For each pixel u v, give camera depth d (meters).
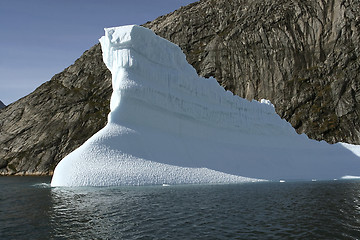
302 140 53.34
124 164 28.17
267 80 102.06
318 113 91.06
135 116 33.50
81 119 99.12
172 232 11.41
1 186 33.50
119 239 10.51
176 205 16.72
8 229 11.73
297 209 16.09
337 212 15.34
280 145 49.34
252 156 42.62
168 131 36.44
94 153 28.06
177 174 30.23
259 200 18.97
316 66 99.69
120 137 30.30
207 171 33.41
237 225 12.57
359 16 97.62
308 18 104.88
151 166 29.48
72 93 109.69
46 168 85.56
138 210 15.23
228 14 123.25
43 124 99.12
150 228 11.92
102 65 119.12
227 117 45.09
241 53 109.00
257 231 11.69
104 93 108.88
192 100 40.81
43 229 11.72
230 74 107.81
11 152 92.19
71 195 20.38
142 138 31.92
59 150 90.38
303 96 95.00
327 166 48.38
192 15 128.88
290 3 110.00
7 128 101.12
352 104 88.56
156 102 35.84
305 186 28.78
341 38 98.56
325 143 55.16
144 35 36.50
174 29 126.38
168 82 38.25
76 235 10.94
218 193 22.02
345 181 36.81
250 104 49.78
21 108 107.38
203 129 41.06
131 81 33.88
